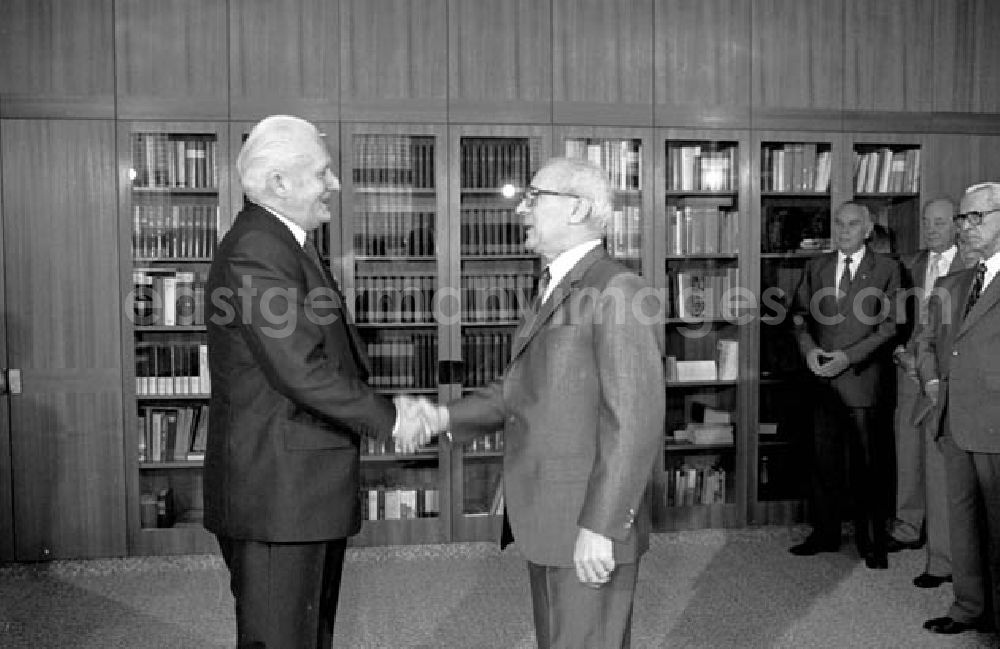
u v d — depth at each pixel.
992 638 3.80
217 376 2.57
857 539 4.87
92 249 5.03
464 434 2.77
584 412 2.37
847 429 4.91
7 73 4.93
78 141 4.99
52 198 4.99
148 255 5.07
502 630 3.95
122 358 5.07
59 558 5.05
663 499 5.57
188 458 5.17
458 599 4.37
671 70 5.45
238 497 2.49
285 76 5.13
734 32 5.50
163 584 4.64
